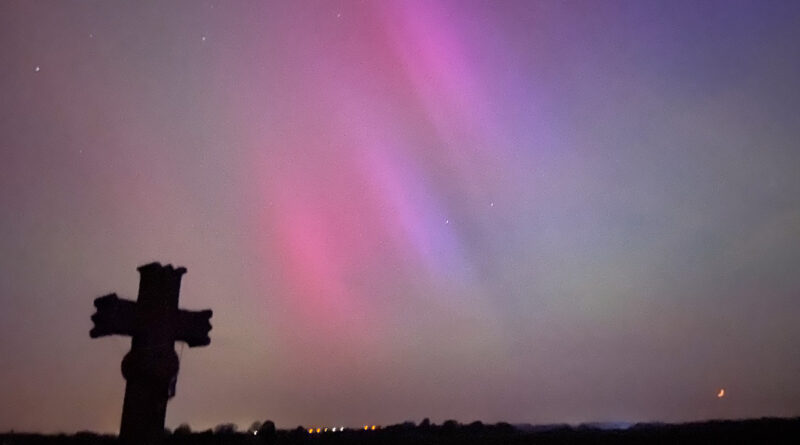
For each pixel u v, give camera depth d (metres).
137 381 3.90
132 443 3.80
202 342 4.20
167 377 3.96
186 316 4.16
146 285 4.08
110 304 3.84
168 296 4.11
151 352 3.94
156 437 3.86
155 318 4.02
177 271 4.19
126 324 3.92
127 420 3.84
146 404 3.88
